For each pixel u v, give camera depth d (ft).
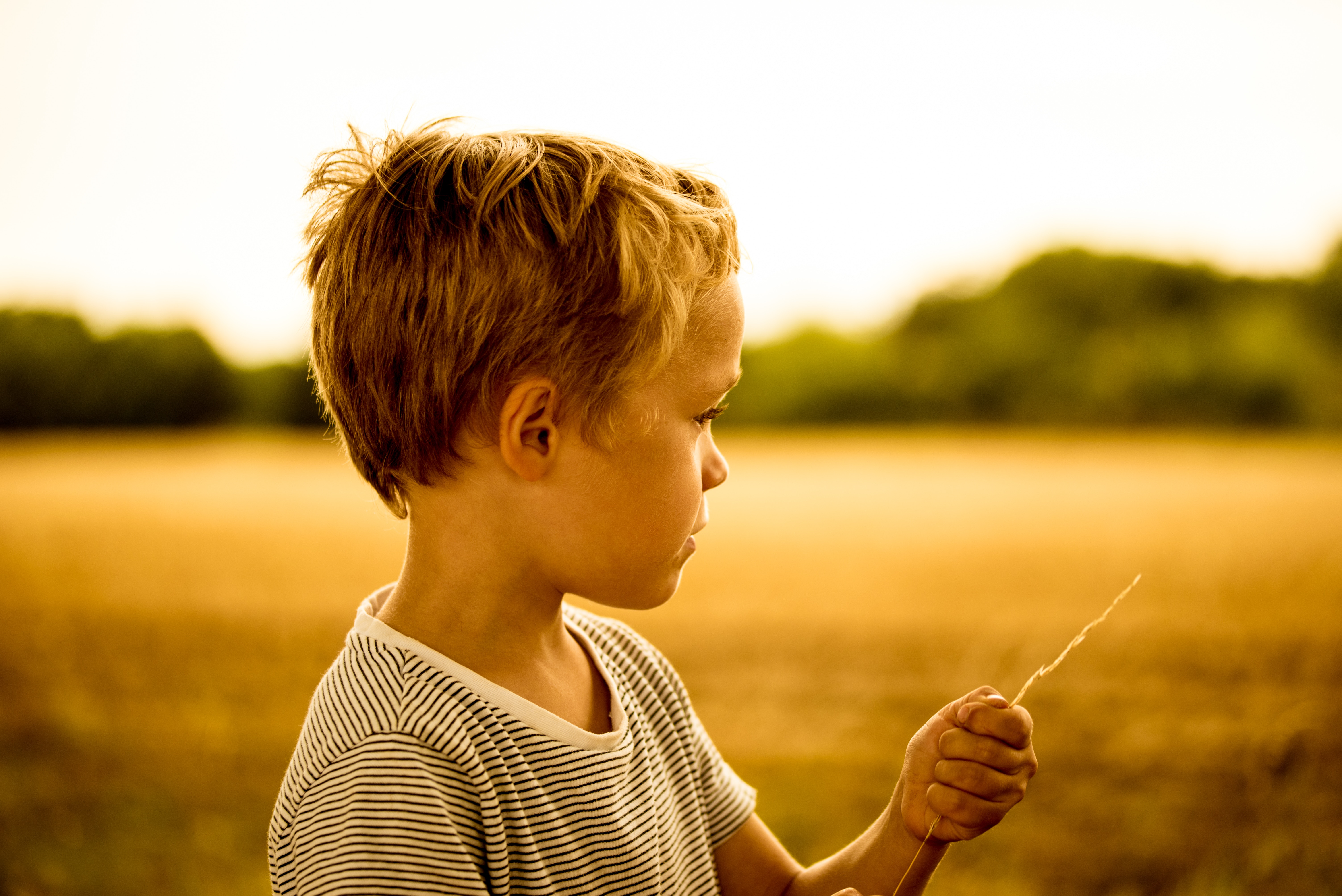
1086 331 132.67
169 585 27.73
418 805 2.17
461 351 2.41
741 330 2.71
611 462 2.45
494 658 2.53
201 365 121.49
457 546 2.51
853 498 57.57
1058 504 51.67
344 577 29.76
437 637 2.49
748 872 3.33
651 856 2.65
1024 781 2.85
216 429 121.90
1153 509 46.85
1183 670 16.63
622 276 2.40
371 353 2.52
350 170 2.71
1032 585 26.58
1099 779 12.21
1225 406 120.57
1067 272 135.03
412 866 2.12
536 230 2.42
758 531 41.47
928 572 29.35
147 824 11.51
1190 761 12.43
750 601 24.50
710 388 2.60
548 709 2.59
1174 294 131.34
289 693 16.92
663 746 3.05
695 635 20.71
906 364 135.33
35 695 16.19
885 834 3.07
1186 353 124.77
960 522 44.27
